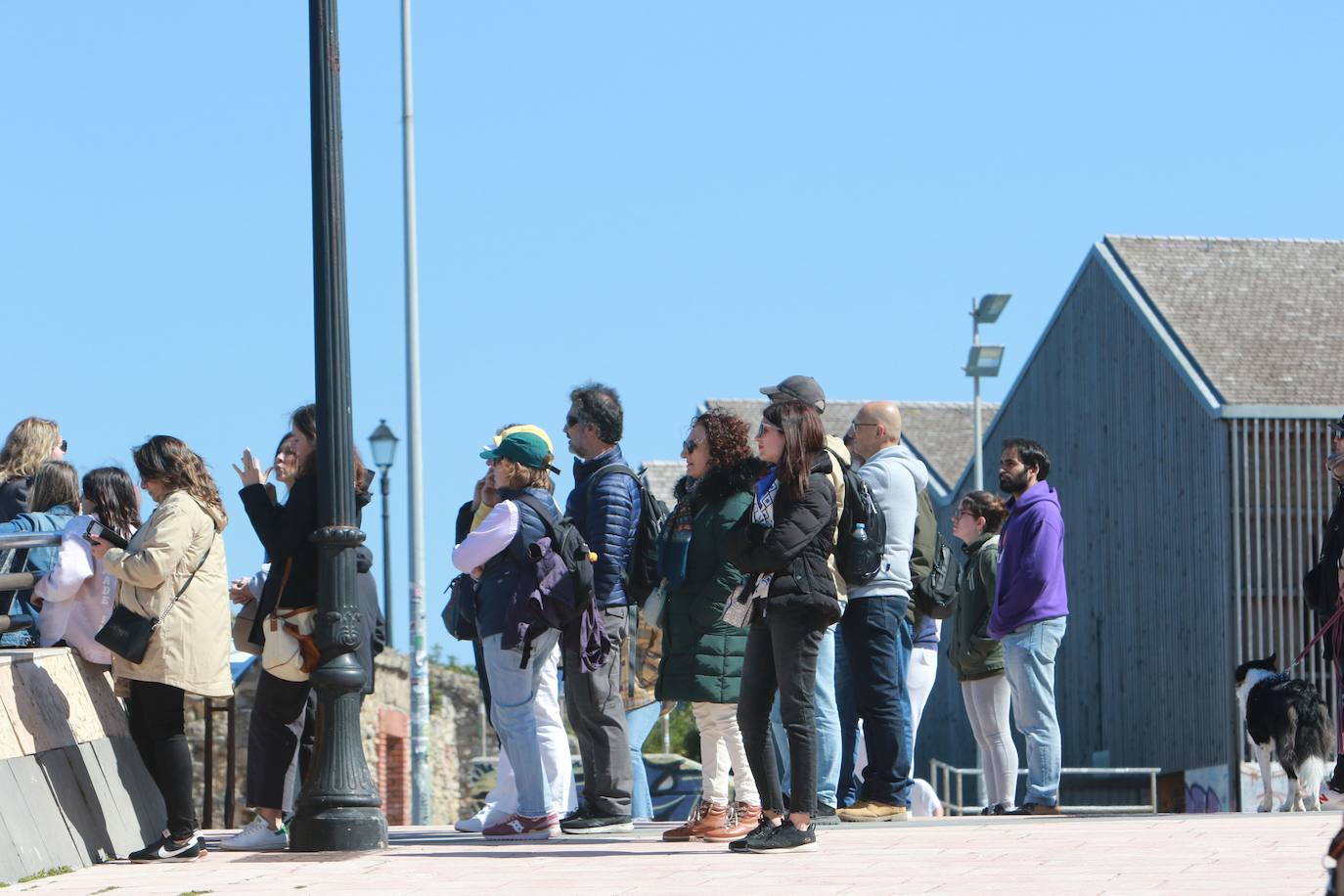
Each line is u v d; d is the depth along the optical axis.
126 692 14.76
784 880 10.76
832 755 14.91
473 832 15.80
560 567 13.98
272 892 10.98
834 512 12.34
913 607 16.53
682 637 13.50
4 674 12.67
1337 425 15.57
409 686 36.56
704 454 13.50
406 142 36.88
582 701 14.62
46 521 14.66
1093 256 54.75
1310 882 10.30
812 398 14.52
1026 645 16.33
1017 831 13.80
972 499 18.03
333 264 13.22
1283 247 54.78
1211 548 47.66
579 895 10.34
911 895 10.01
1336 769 15.67
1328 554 15.59
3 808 11.97
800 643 12.05
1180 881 10.44
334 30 13.46
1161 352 50.44
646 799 17.38
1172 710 49.34
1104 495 53.84
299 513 13.38
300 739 14.96
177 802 13.02
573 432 14.98
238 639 14.83
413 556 35.16
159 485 13.22
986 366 43.78
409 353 36.19
